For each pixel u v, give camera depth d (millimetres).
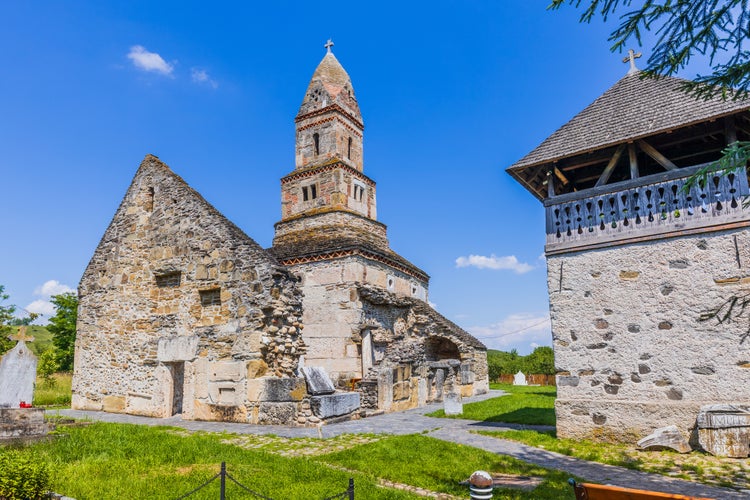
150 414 14352
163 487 6492
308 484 6758
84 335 16875
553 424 12781
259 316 12867
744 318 9211
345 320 18734
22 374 9609
